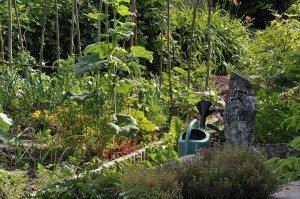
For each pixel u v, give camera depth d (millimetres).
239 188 7066
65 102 8508
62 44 12828
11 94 9289
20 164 7855
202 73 12508
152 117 9602
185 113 10312
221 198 6996
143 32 13477
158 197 6410
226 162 7320
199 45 14180
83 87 9383
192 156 7551
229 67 13930
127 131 8375
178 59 13383
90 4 13219
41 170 6641
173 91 10258
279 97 9680
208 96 10648
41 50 10297
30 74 9578
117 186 6516
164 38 13305
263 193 7176
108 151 8461
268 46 10898
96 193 6258
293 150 8406
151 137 9172
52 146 7969
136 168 7035
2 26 11781
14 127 8664
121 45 13297
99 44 8812
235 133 8375
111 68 8938
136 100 9688
